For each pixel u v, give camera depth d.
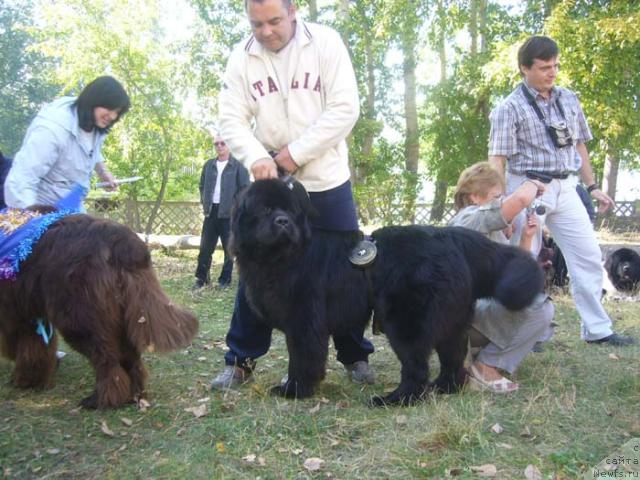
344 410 3.40
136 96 16.30
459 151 16.77
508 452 2.76
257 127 3.76
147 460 2.81
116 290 3.30
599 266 4.92
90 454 2.89
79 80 16.64
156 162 16.70
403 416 3.18
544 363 4.30
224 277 8.48
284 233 3.22
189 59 16.36
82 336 3.32
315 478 2.61
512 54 13.05
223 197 8.06
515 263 3.40
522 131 4.75
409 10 14.96
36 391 3.81
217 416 3.34
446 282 3.35
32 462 2.80
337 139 3.51
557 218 4.91
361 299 3.49
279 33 3.40
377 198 15.66
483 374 3.76
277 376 4.08
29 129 3.99
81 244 3.30
